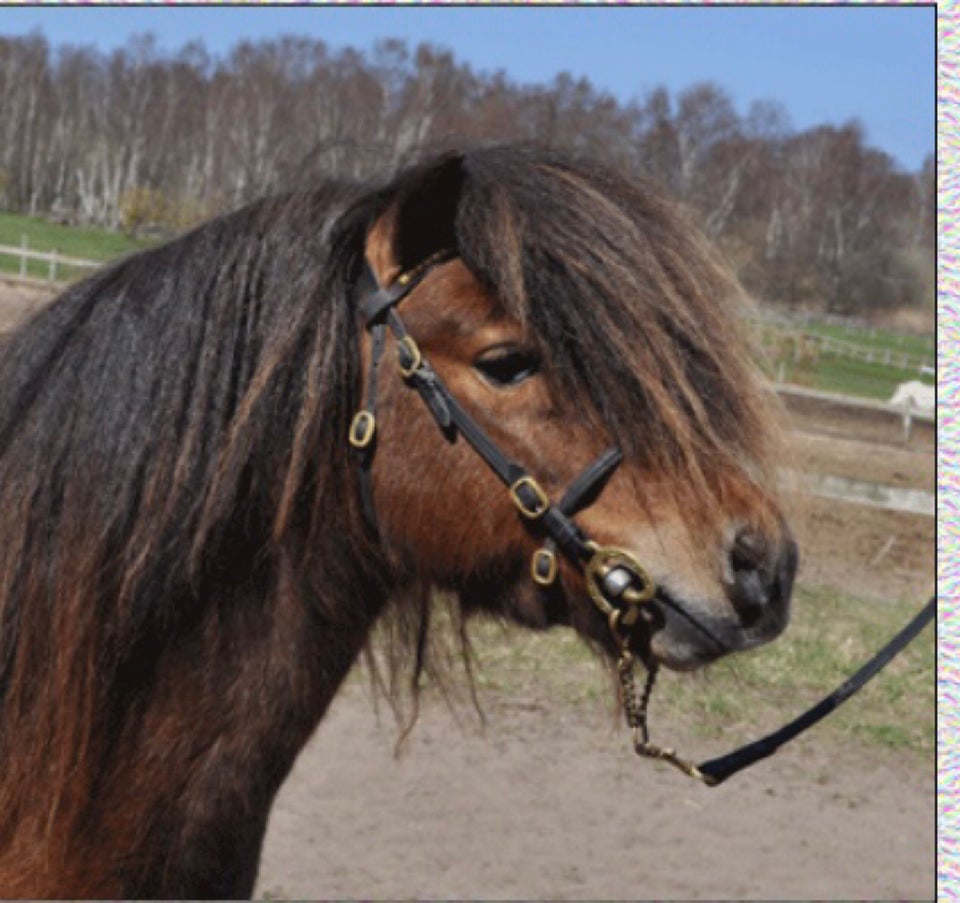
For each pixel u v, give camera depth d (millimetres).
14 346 2238
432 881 4652
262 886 4492
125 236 19422
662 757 2098
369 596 2264
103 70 34938
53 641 2080
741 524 1983
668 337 1996
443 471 2076
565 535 2014
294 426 2111
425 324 2076
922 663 7863
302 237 2158
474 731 6199
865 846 5340
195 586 2082
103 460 2088
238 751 2137
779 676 7398
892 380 26125
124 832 2123
